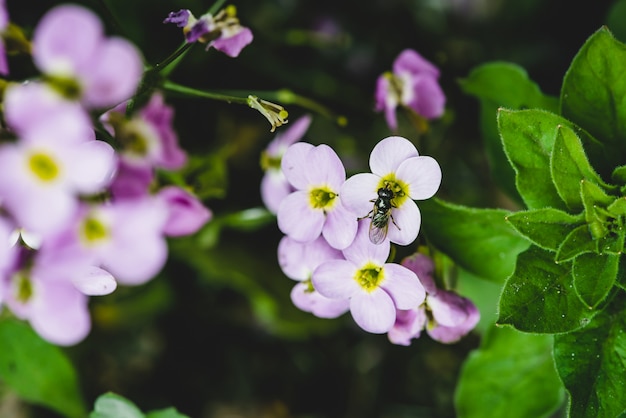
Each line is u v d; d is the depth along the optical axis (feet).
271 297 0.79
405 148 0.57
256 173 0.82
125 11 0.77
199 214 0.65
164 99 0.71
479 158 0.83
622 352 0.59
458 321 0.59
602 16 0.82
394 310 0.58
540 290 0.58
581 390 0.59
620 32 0.76
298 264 0.61
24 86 0.54
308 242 0.60
